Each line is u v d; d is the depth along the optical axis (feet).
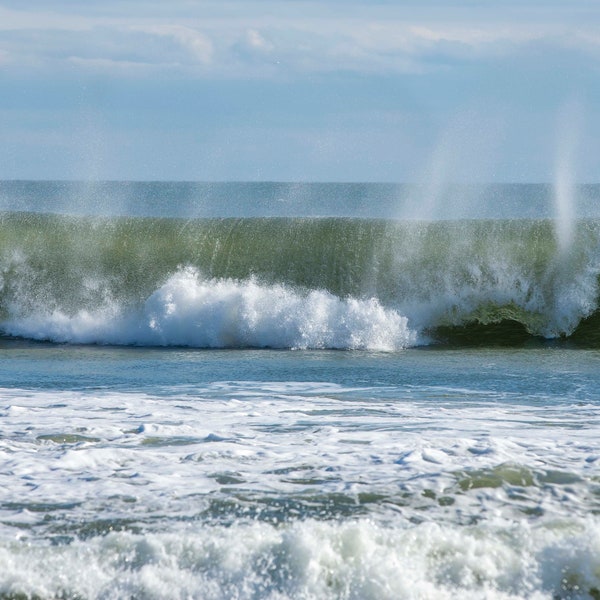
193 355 171.73
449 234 206.90
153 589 60.44
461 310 195.93
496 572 62.39
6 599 59.21
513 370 150.71
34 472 81.92
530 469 81.92
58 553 63.16
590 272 197.06
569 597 61.00
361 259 202.49
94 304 197.77
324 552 62.64
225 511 71.87
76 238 208.54
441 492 76.02
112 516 70.74
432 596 60.34
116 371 149.69
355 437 96.32
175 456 87.76
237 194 545.44
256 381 138.62
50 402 118.11
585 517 70.59
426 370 151.02
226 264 203.41
